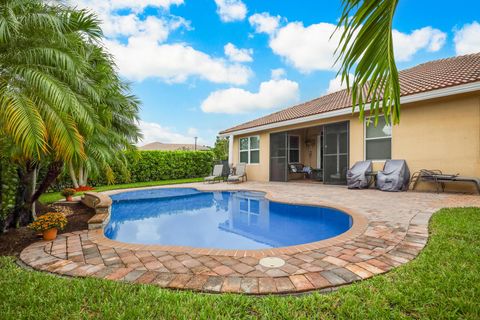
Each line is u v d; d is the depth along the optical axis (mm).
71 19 3867
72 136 3414
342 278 2383
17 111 2959
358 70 1694
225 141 29438
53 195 9453
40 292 2217
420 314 1816
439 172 7590
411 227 3955
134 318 1860
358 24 1569
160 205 8844
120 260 2943
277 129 13273
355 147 9625
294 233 5410
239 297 2066
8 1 3109
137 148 7125
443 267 2447
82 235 4023
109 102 5496
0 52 3369
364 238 3500
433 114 7715
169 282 2377
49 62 3508
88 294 2172
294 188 10023
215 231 5699
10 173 4418
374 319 1777
